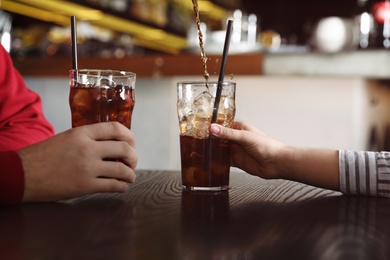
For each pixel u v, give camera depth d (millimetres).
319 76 1974
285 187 738
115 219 500
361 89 1952
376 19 2355
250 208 570
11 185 559
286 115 2020
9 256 370
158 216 518
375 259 372
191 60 2139
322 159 706
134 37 3699
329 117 1970
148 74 2207
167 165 2193
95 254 375
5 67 912
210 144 683
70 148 584
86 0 2826
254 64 2049
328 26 2299
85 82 639
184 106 691
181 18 3725
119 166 606
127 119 663
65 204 580
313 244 414
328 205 600
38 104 925
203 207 571
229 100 696
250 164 749
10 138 780
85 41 3236
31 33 2896
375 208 587
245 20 3076
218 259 368
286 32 3812
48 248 391
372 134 2154
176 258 368
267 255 381
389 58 1898
